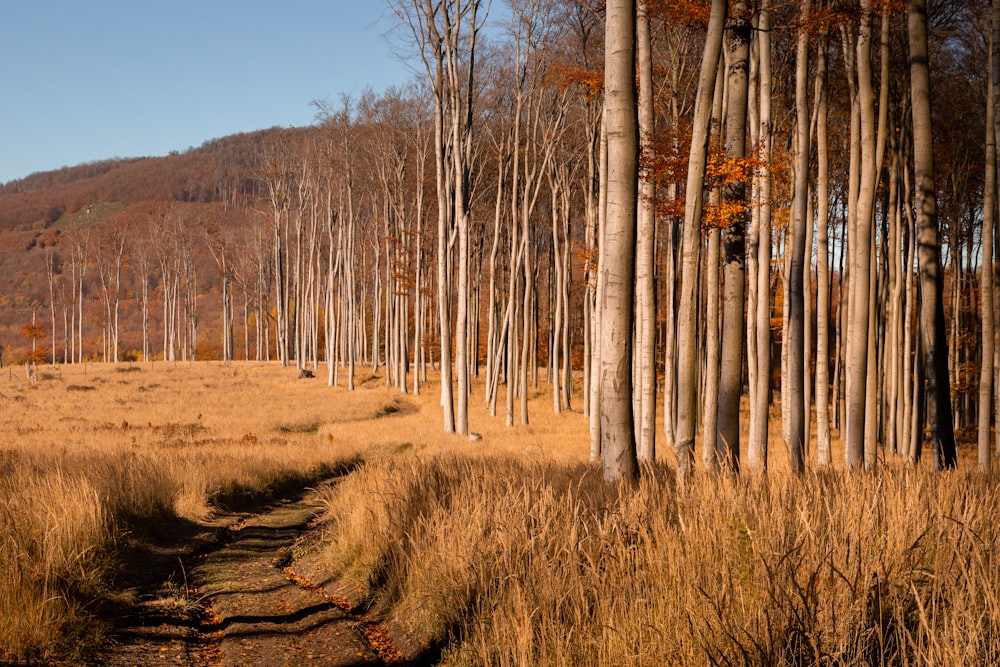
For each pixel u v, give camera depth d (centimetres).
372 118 4650
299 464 1795
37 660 468
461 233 2780
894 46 1933
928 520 473
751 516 490
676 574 422
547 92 3231
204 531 1028
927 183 1050
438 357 6944
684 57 1762
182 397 4384
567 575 485
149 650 521
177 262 8781
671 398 2438
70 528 695
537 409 3972
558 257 3766
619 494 602
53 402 4038
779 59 1898
